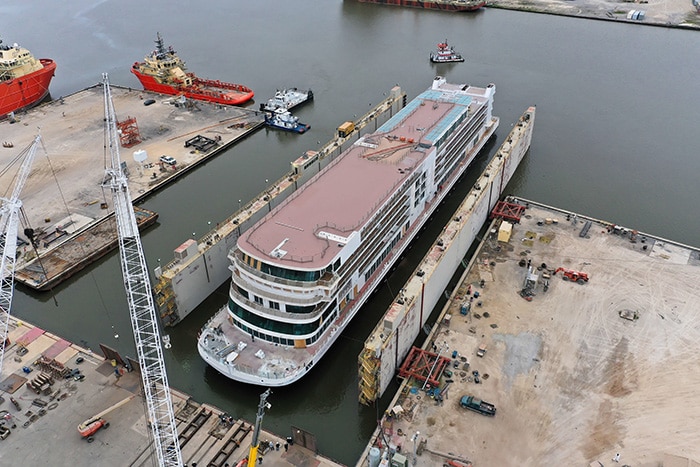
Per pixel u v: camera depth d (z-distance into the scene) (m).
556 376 99.88
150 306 108.19
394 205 122.06
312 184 123.19
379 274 123.06
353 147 139.25
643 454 85.69
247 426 94.38
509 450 87.38
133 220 127.75
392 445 88.94
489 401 95.44
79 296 129.75
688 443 87.06
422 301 108.69
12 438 92.94
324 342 105.81
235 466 87.00
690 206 151.25
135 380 103.38
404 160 131.62
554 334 109.00
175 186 172.12
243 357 102.94
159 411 96.88
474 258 131.00
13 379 103.81
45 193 165.50
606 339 107.38
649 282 121.50
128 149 191.50
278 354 103.38
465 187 165.50
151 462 88.50
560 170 170.62
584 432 89.75
